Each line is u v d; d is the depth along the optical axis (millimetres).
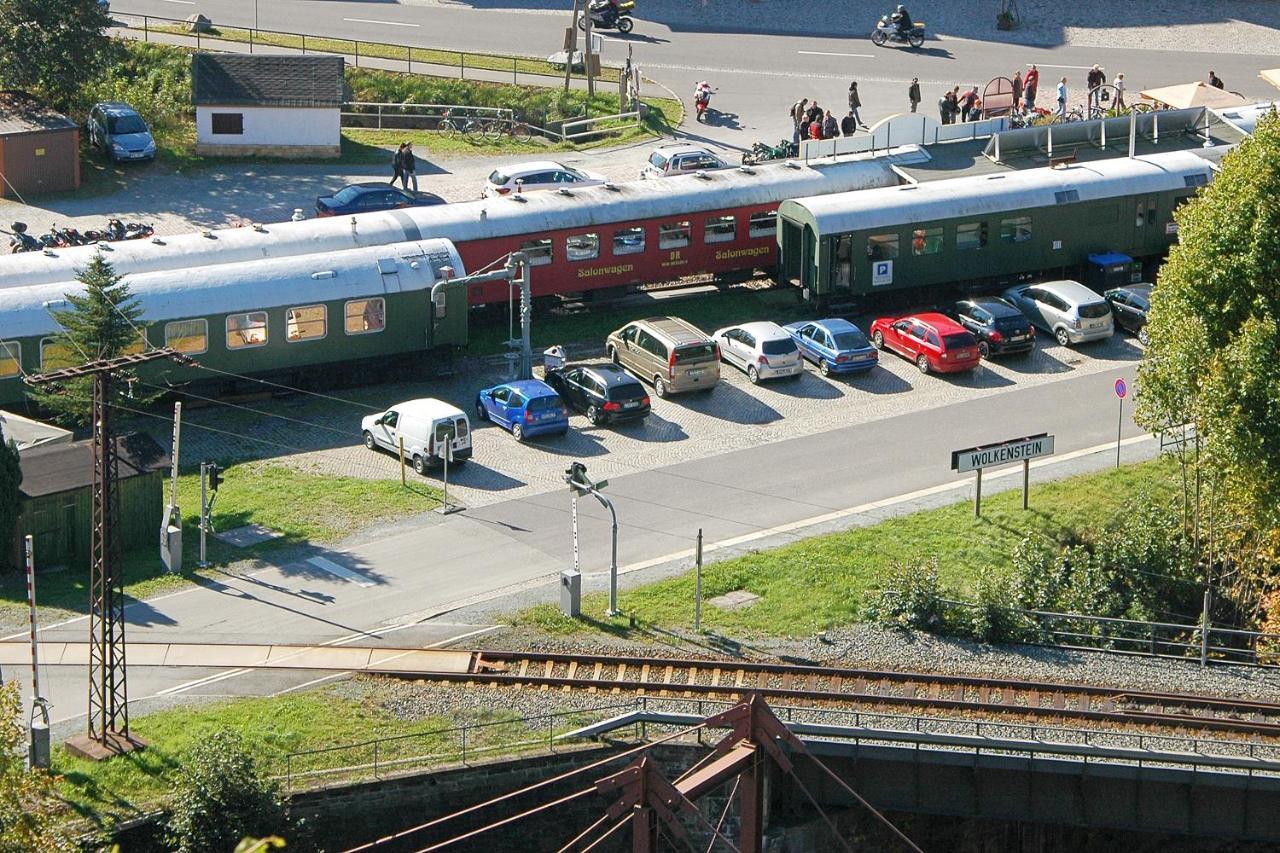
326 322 70438
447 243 73438
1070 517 61062
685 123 98625
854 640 53719
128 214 86000
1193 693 51594
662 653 52281
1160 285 61094
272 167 93562
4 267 70250
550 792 47031
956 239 79812
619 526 60188
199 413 68688
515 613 54281
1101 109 98125
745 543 59000
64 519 56562
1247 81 105188
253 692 49469
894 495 62594
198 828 42625
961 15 114750
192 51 104312
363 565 57094
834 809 48469
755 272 83938
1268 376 55875
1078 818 48281
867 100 101375
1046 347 75812
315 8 115688
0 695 39281
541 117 100312
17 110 88688
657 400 70438
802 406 70000
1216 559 60156
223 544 58125
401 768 46031
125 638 52000
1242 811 47781
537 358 73875
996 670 52500
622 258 79062
